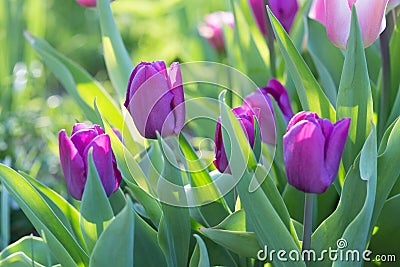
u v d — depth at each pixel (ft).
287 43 3.23
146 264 3.31
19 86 6.73
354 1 3.25
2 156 5.77
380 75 3.77
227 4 6.53
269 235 2.97
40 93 7.65
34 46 4.08
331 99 3.82
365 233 3.00
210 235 3.04
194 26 7.38
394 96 3.78
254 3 4.10
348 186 3.05
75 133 3.00
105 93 3.95
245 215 3.08
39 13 7.86
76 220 3.31
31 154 5.86
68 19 10.06
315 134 2.76
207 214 3.23
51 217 3.17
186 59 6.28
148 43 8.11
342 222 3.07
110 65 4.02
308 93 3.30
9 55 7.45
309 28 4.00
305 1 4.26
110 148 3.00
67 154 2.97
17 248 3.52
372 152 2.91
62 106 6.81
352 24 3.10
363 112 3.18
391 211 3.32
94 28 9.61
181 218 3.10
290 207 3.48
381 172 3.14
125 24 8.96
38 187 3.34
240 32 4.23
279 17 4.00
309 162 2.79
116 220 2.85
